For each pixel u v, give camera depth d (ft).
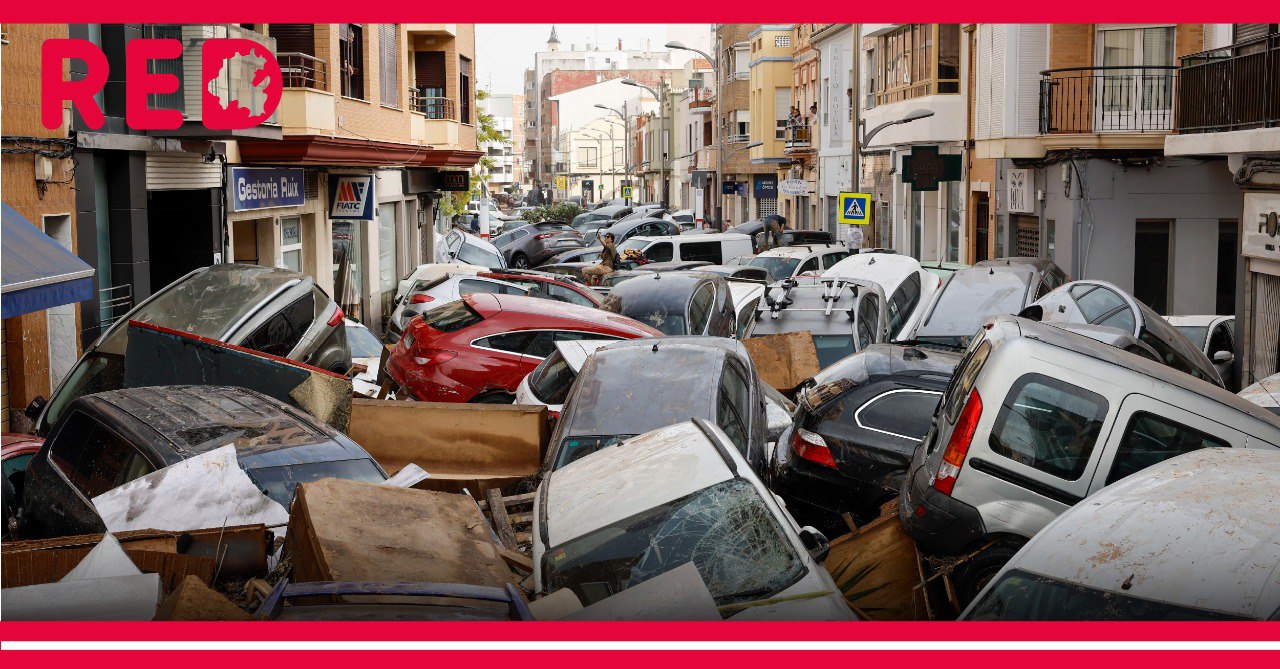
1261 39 55.88
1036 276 54.08
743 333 52.60
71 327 49.29
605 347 33.50
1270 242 56.70
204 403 27.32
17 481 28.94
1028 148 83.25
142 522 22.54
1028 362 22.15
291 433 26.02
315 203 83.66
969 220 107.86
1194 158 76.64
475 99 127.13
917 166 108.17
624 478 20.80
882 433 29.37
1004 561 21.76
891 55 124.16
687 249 105.19
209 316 38.86
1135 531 15.72
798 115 181.06
